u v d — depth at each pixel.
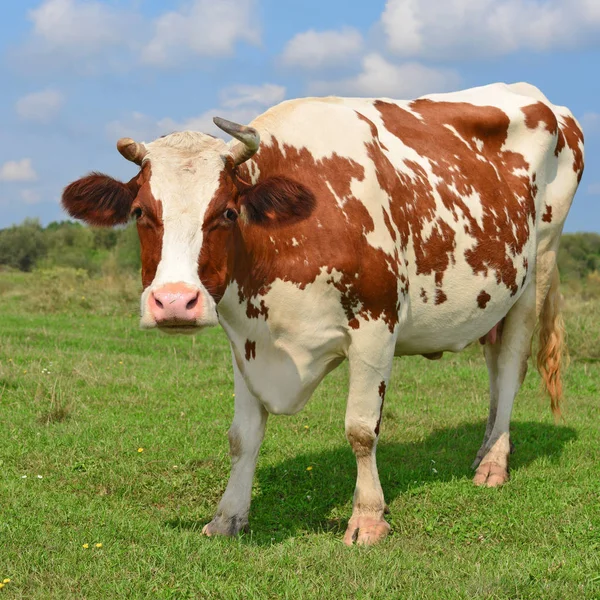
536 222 6.74
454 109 6.37
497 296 6.18
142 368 10.21
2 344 11.45
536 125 6.66
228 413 8.09
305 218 4.71
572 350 12.48
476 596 3.85
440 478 6.25
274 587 3.99
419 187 5.64
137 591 3.90
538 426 7.82
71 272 23.55
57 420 7.44
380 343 5.14
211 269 4.29
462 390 9.75
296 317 4.96
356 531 4.98
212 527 5.09
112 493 5.70
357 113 5.62
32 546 4.45
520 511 5.39
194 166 4.34
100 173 4.53
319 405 8.50
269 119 5.16
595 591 4.00
